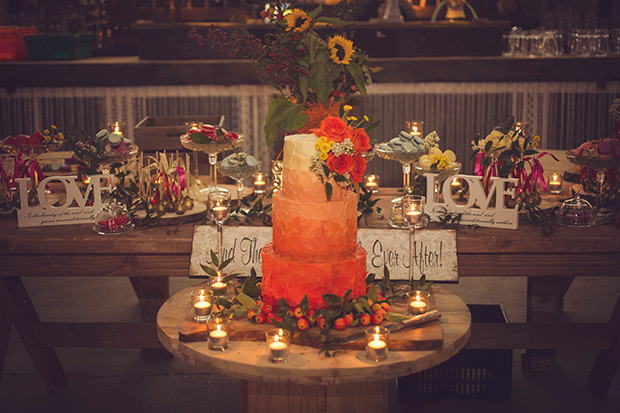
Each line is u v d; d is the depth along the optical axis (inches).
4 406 118.2
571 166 143.0
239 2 238.8
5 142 121.0
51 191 128.8
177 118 174.2
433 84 207.3
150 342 118.3
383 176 216.5
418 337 75.8
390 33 208.5
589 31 214.1
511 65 205.8
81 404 118.9
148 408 117.6
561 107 209.5
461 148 211.6
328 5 227.0
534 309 123.0
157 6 248.7
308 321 77.4
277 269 78.8
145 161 135.7
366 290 87.4
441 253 95.5
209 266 96.9
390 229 97.0
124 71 207.6
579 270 100.7
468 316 83.9
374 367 71.9
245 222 105.0
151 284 124.6
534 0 246.7
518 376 126.3
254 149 211.9
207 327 76.6
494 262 100.9
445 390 117.4
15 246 101.9
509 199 110.7
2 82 208.1
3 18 244.4
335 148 74.3
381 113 208.8
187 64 206.4
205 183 136.7
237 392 123.1
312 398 85.1
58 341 118.7
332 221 77.0
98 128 212.1
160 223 107.6
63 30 238.1
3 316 116.6
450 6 213.3
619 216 103.8
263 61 105.3
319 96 102.0
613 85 207.8
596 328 112.7
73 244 101.4
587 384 121.7
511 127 111.1
